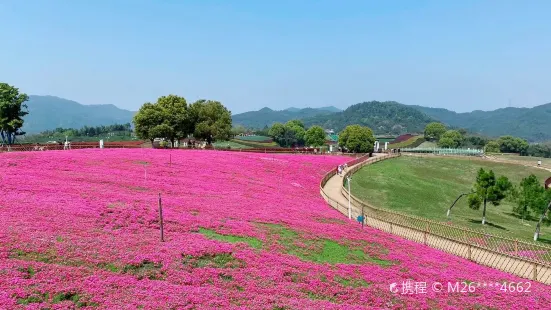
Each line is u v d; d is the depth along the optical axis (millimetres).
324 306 17703
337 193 55688
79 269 17906
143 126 92125
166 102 97438
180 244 22672
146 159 53906
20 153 48281
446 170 100625
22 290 15461
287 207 38125
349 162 83688
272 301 17516
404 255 27625
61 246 19781
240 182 47594
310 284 20375
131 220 26000
